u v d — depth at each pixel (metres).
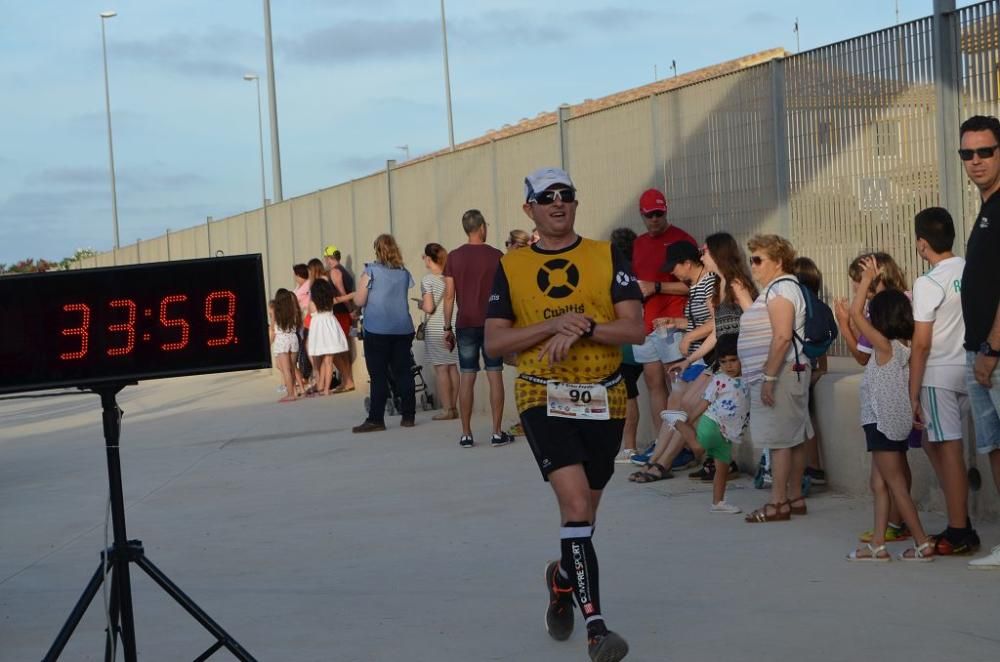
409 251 22.39
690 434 10.91
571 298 6.38
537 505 10.49
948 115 9.94
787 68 11.89
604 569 8.10
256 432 17.59
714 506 9.73
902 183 10.51
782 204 12.05
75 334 5.49
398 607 7.45
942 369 7.75
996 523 8.66
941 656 6.01
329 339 22.42
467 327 14.12
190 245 42.09
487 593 7.67
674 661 6.15
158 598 8.02
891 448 7.78
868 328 7.74
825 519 9.23
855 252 11.16
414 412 16.81
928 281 7.67
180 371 5.62
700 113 13.31
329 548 9.30
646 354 12.14
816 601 7.07
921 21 10.21
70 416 23.09
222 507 11.48
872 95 10.80
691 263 11.27
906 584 7.33
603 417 6.27
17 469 15.38
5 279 5.40
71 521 11.24
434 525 9.93
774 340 9.03
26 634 7.32
